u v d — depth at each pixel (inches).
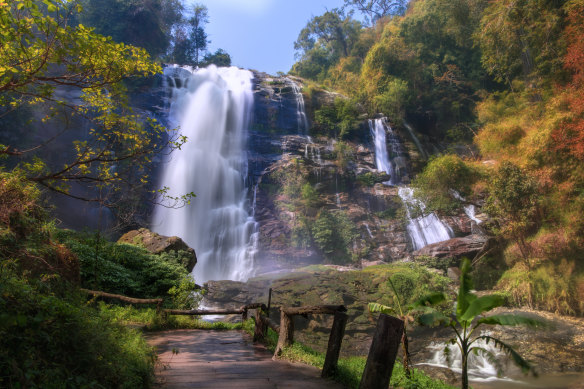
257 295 754.8
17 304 136.8
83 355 136.8
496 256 898.1
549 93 1101.1
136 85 1449.3
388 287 736.3
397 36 1948.8
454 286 829.2
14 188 294.7
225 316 713.0
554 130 828.0
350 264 1157.1
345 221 1253.7
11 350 116.7
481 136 1088.8
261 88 1711.4
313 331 665.0
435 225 1213.7
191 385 181.6
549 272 725.9
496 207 822.5
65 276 305.3
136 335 218.2
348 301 729.6
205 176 1334.9
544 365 463.2
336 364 201.8
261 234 1242.0
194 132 1448.1
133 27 1868.8
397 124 1765.5
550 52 1114.7
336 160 1505.9
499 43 1284.4
